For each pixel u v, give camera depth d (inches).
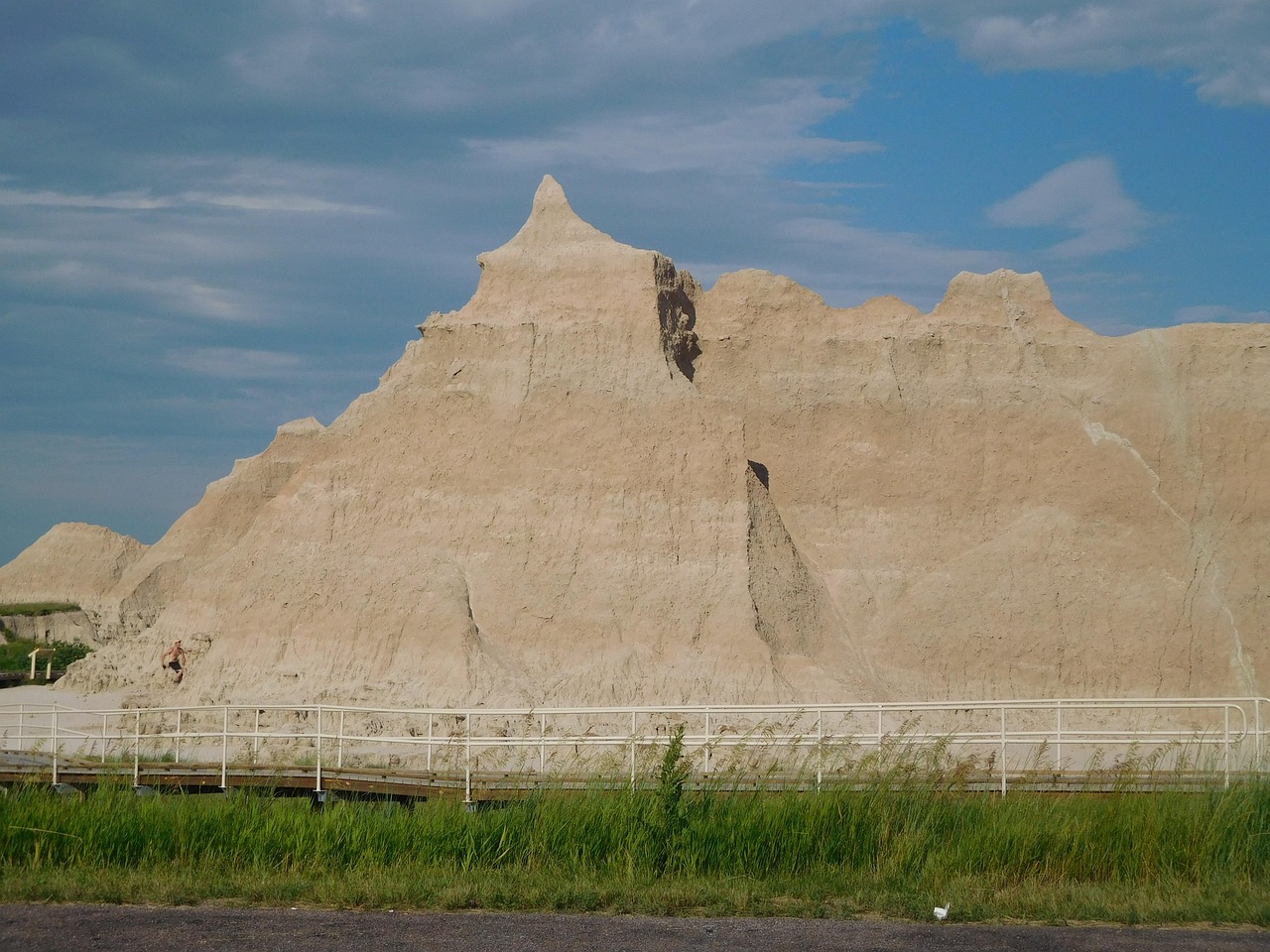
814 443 2037.4
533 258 2133.4
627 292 2048.5
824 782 868.6
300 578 1897.1
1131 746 1010.7
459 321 2096.5
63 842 810.8
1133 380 2038.6
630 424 1935.3
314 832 816.3
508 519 1898.4
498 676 1718.8
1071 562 1868.8
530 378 2004.2
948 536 1950.1
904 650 1825.8
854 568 1932.8
